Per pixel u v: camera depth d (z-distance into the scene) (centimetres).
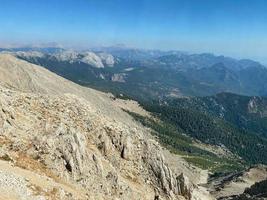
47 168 6731
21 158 6519
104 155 9144
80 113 9675
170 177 10112
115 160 9269
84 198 6562
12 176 5444
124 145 9788
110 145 9469
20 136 7112
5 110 7462
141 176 9581
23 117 7856
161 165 10094
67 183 6781
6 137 6881
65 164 7131
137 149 10081
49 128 7875
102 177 7719
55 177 6625
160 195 9512
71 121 9100
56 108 9219
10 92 8731
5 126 7075
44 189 5619
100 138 9400
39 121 8075
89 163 7688
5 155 6206
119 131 10031
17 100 8444
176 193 10119
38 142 7094
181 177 10431
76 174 7200
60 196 5788
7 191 5006
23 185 5362
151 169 9950
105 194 7488
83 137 7862
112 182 7956
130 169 9475
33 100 8944
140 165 9825
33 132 7450
